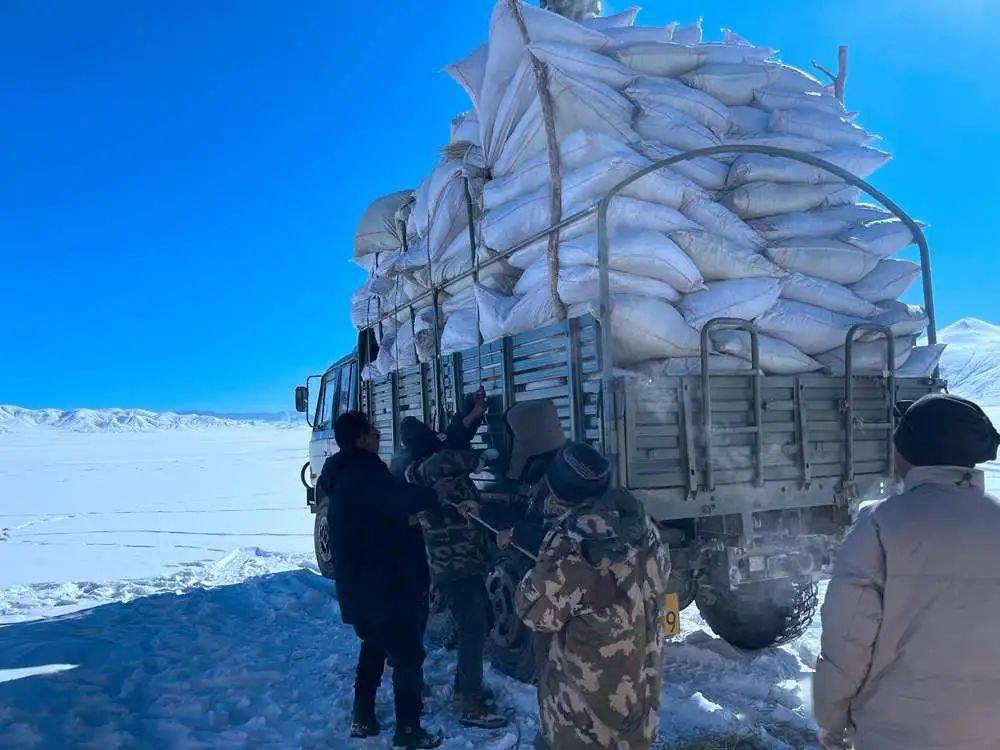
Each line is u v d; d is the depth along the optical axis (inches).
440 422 204.7
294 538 461.4
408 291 238.5
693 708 144.3
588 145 156.6
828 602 68.6
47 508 735.1
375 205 271.1
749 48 186.1
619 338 147.1
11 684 175.8
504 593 162.7
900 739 64.4
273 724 154.3
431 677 175.3
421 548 142.6
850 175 163.9
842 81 192.7
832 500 156.6
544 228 163.6
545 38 167.0
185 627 229.5
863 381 161.2
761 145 164.1
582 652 85.3
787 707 148.7
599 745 84.7
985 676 63.2
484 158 193.6
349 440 141.3
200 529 519.8
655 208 153.6
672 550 147.2
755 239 159.2
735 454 145.9
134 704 165.9
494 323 177.6
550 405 134.5
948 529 64.6
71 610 272.8
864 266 166.1
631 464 136.3
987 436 67.2
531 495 133.2
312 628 225.3
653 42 174.2
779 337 158.9
